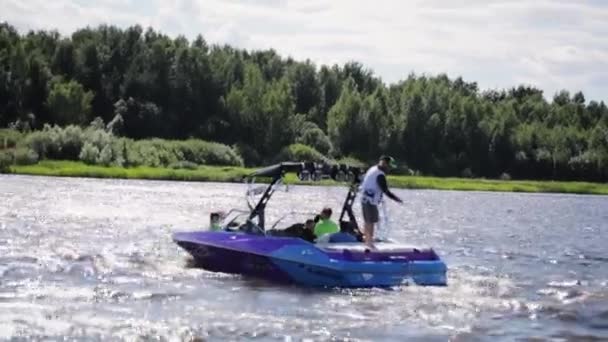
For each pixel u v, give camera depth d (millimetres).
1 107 117000
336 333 15531
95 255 25391
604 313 18078
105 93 128375
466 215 55750
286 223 39875
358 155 127312
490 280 22938
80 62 129750
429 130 129500
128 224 36719
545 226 48125
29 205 45375
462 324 16656
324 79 149500
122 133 119062
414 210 59281
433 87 134250
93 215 40875
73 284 19953
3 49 122625
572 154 134750
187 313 16984
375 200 21062
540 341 15352
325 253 20234
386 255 20562
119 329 15297
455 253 30406
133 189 68312
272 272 21281
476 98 145125
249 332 15414
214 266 23047
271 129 122000
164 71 127312
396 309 17906
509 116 134625
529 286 22016
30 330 14906
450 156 130625
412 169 128375
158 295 18891
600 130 137125
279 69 151500
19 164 90750
